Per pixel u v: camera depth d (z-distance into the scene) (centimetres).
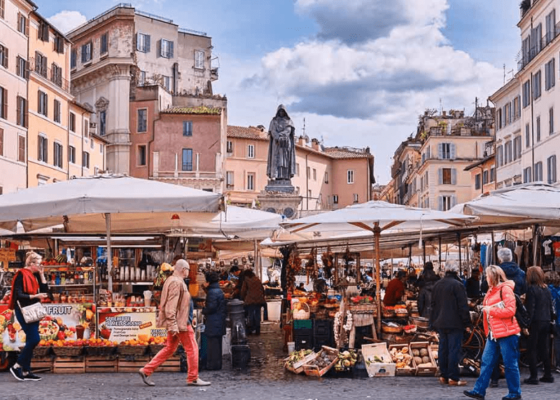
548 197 1504
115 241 1680
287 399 1071
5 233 1783
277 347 1775
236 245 2606
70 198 1320
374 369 1295
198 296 1756
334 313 1586
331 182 9869
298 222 1410
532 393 1113
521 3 5231
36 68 4947
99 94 6938
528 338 1206
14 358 1370
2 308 1371
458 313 1188
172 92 7219
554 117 4462
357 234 2022
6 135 4450
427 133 8588
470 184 8069
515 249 2106
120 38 6800
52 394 1111
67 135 5512
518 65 5200
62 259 1528
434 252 2936
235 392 1132
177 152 6756
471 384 1210
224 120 7294
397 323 1500
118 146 6750
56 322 1366
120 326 1370
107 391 1139
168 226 1762
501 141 5800
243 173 8281
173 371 1348
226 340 1608
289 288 2162
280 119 4006
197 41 7969
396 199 13000
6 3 4472
